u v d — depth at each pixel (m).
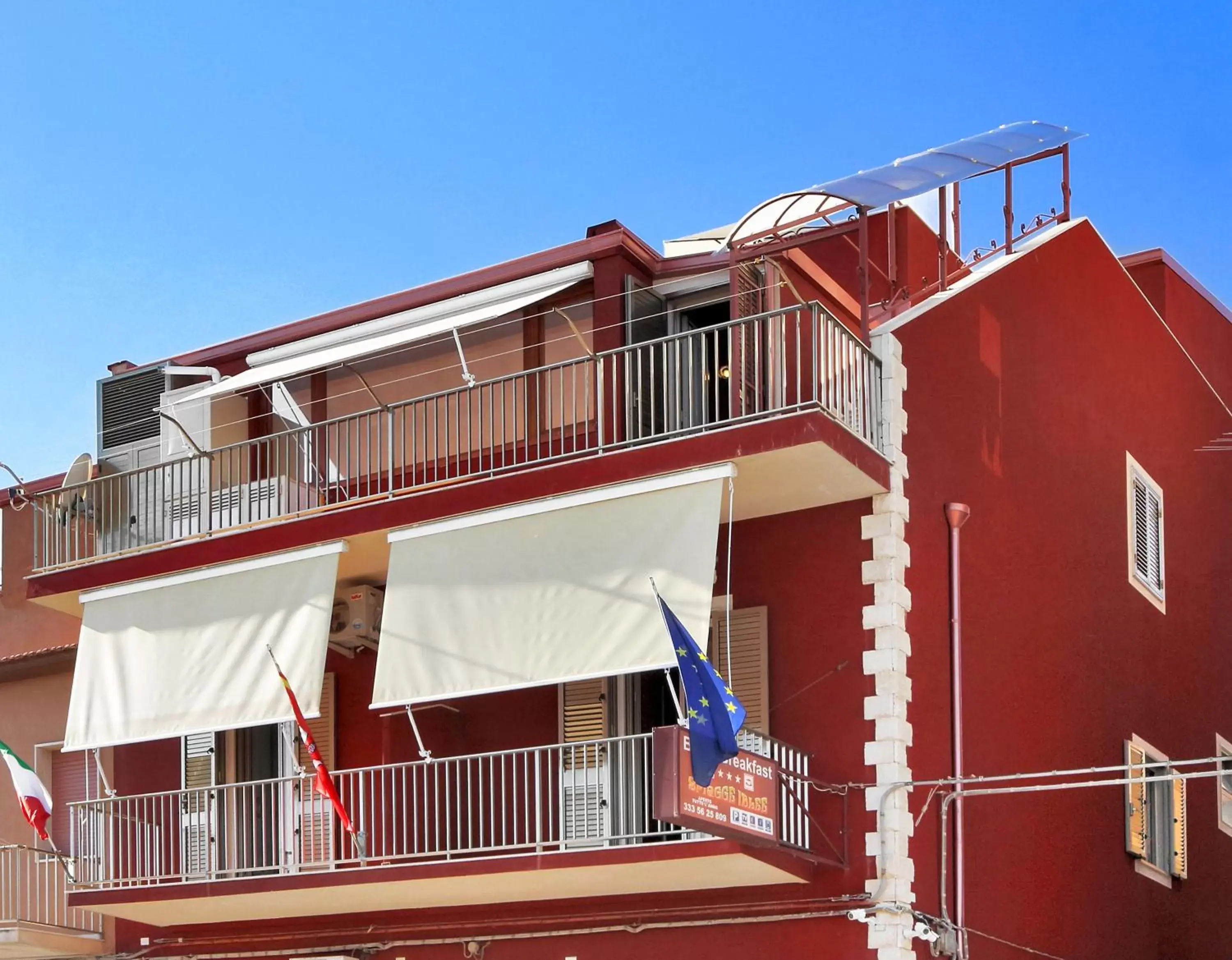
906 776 18.16
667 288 20.72
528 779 19.58
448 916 20.27
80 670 21.64
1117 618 23.08
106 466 24.41
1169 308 27.48
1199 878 24.33
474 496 19.42
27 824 23.98
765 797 17.27
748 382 18.97
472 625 18.81
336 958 20.61
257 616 20.47
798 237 20.48
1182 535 25.53
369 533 20.12
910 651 18.66
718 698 16.34
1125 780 16.53
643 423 20.05
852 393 18.69
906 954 17.58
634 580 17.97
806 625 18.94
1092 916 21.06
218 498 21.97
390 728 20.98
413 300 22.20
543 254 21.08
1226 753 25.72
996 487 20.84
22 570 25.39
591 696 19.84
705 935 18.55
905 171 19.88
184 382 24.28
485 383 19.70
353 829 19.23
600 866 17.73
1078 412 23.06
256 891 19.83
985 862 19.12
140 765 23.09
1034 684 20.78
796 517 19.33
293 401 22.98
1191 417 26.50
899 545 18.80
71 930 22.58
